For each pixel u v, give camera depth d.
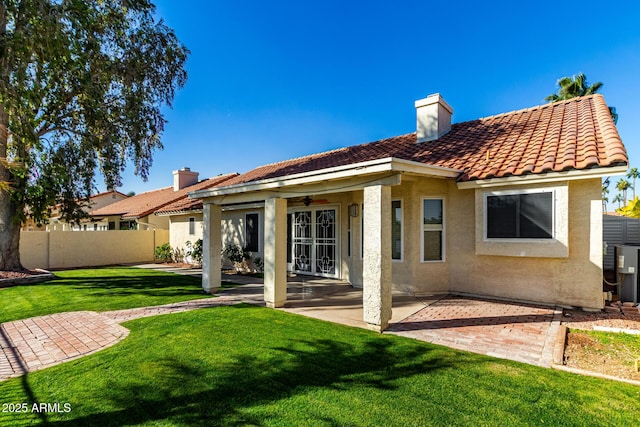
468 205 9.65
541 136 9.63
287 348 5.89
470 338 6.25
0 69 9.30
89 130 14.53
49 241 19.89
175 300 10.23
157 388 4.54
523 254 8.23
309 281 13.25
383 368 5.00
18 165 10.05
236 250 17.91
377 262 6.92
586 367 4.93
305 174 7.96
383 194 7.03
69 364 5.48
